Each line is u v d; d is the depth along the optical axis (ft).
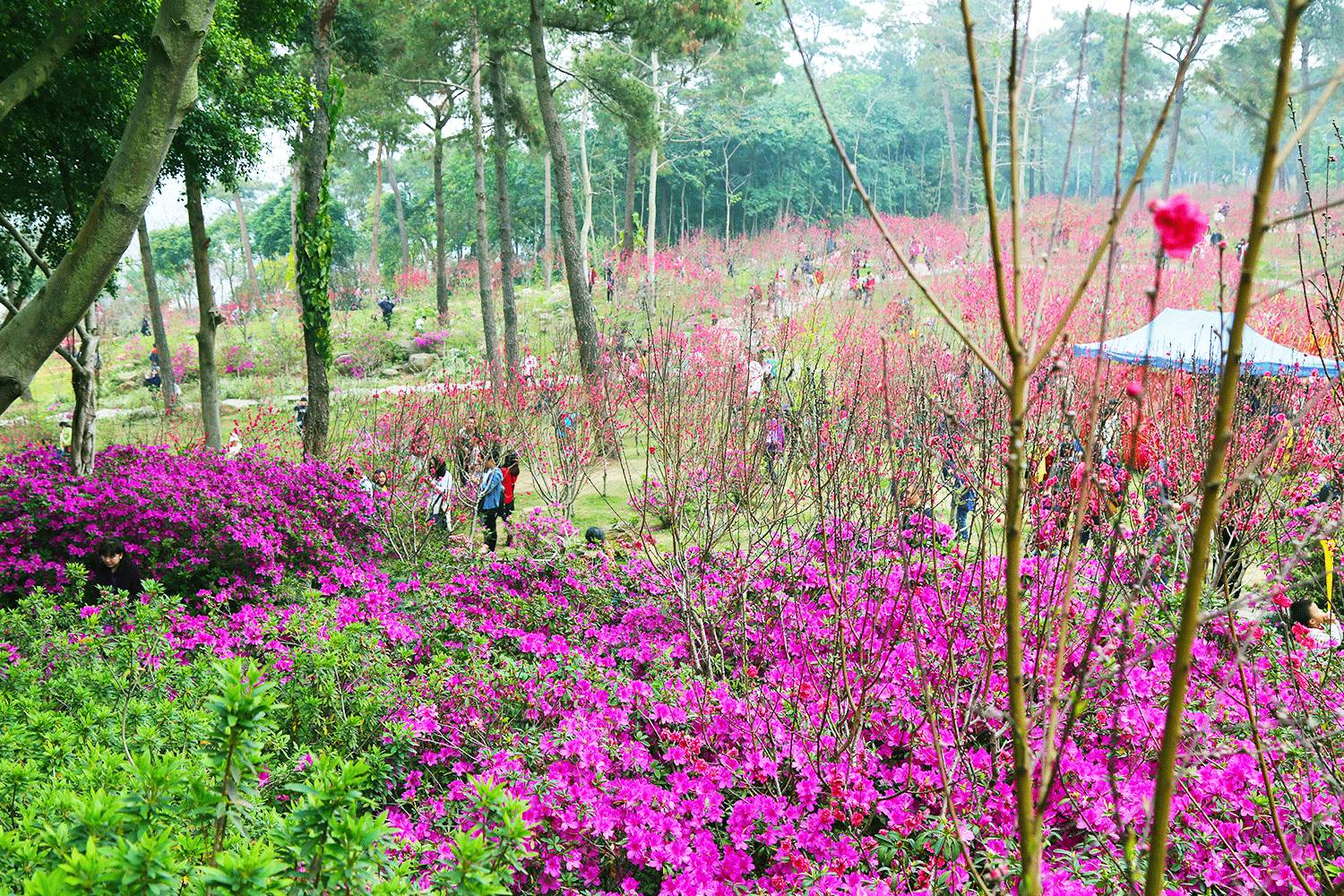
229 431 67.56
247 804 7.36
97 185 35.91
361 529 31.99
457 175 169.07
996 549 14.20
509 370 45.73
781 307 69.36
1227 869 10.97
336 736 15.05
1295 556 6.75
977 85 3.70
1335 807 10.28
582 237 125.29
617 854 12.98
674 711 14.88
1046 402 16.16
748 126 179.73
